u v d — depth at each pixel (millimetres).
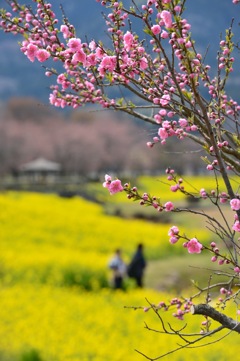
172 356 16625
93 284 30734
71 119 148750
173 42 4406
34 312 22375
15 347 17797
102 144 140625
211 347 17281
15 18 5145
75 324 20922
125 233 50656
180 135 4676
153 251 43781
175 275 33625
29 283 29719
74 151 140250
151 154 130125
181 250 44219
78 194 78688
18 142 140250
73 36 5074
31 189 93500
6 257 33000
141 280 30422
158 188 90312
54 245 46062
